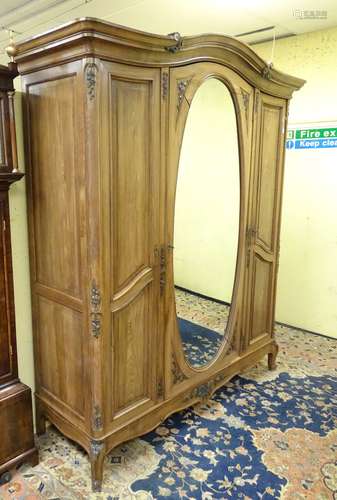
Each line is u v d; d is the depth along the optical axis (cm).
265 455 195
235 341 244
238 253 234
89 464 187
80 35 139
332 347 318
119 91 154
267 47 335
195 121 193
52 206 175
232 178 222
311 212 332
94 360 166
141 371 187
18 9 281
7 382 179
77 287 169
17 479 177
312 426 218
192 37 170
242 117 216
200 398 223
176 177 185
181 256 200
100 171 152
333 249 324
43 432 208
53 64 159
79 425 180
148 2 256
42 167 176
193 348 217
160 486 174
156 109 169
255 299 256
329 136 314
